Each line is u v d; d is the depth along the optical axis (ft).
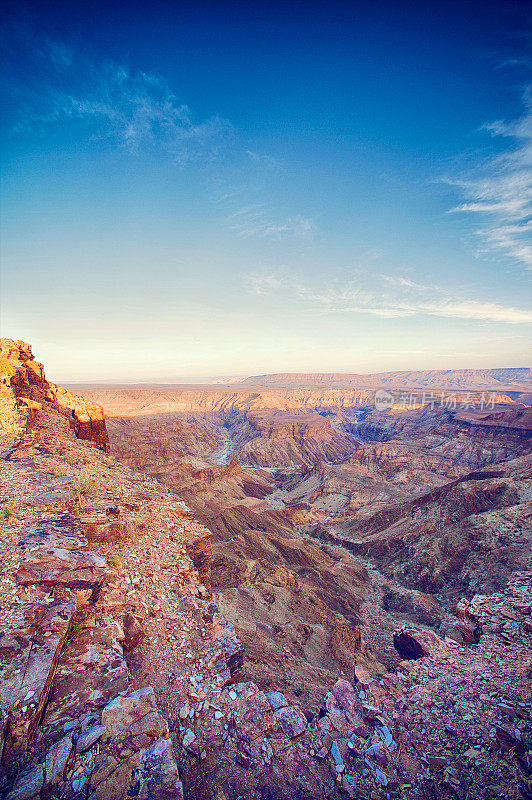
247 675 62.03
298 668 75.10
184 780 21.38
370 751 27.91
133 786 18.04
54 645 23.84
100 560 32.94
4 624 24.30
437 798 25.17
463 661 41.39
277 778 23.03
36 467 54.19
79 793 17.38
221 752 23.56
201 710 25.99
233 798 21.13
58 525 37.55
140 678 27.35
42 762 18.20
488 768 27.30
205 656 31.14
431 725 31.48
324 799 23.34
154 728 21.18
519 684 35.94
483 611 51.55
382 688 35.73
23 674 21.24
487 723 31.37
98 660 25.41
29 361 97.96
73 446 72.38
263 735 25.55
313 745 27.35
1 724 18.42
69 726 20.34
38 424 74.28
